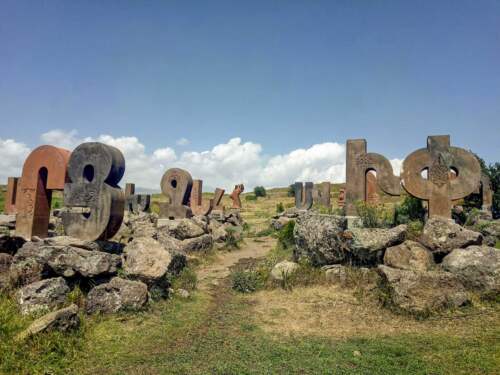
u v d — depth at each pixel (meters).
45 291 7.52
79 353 6.10
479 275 9.19
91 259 8.55
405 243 10.77
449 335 7.27
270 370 5.84
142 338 7.04
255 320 8.59
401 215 15.87
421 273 9.06
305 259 12.41
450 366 5.87
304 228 12.84
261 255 18.72
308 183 33.28
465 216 19.22
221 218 29.97
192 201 28.94
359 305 9.30
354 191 16.50
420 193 14.01
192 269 13.97
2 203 31.42
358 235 11.34
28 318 6.82
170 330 7.59
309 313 9.00
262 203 65.12
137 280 9.09
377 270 10.28
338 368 5.92
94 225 11.00
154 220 21.80
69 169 11.53
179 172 23.94
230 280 12.91
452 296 8.66
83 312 7.69
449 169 13.80
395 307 8.66
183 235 17.72
